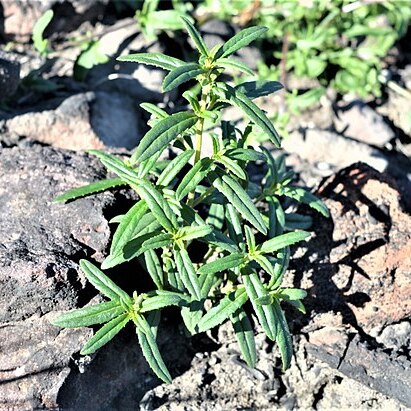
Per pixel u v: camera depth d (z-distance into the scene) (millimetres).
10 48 937
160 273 673
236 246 670
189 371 746
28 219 697
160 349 748
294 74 968
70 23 952
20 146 808
